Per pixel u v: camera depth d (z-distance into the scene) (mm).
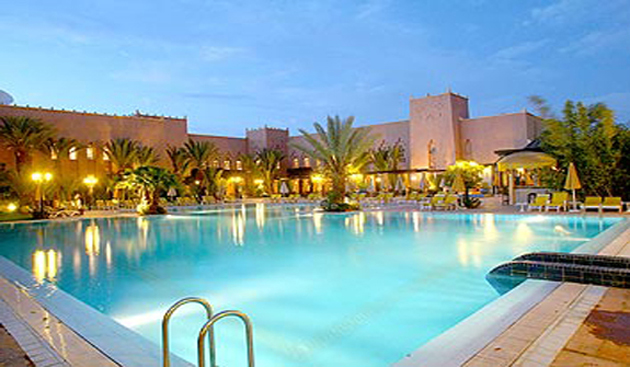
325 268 8164
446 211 17828
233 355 4270
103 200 31516
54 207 26172
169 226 17062
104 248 11523
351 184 32062
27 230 17000
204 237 13180
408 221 15750
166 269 8500
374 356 4211
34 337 3965
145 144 37062
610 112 15578
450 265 8023
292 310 5688
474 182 20219
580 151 16203
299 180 44594
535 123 32719
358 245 10648
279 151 43281
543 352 2961
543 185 18812
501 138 32219
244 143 45844
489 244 10125
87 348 3674
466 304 5699
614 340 3127
